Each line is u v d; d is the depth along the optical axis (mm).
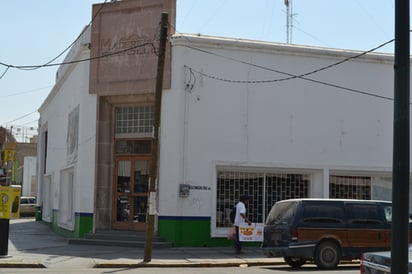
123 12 22219
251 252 19500
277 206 16516
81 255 18250
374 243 15898
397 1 6938
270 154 21734
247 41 21672
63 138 28328
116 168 22672
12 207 17594
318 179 22312
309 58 22406
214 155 21125
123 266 16125
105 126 22625
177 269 15461
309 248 15398
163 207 20812
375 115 23078
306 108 22250
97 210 22219
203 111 21141
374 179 23125
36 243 22219
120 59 22125
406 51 6855
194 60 21156
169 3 21375
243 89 21609
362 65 23016
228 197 21469
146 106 22297
